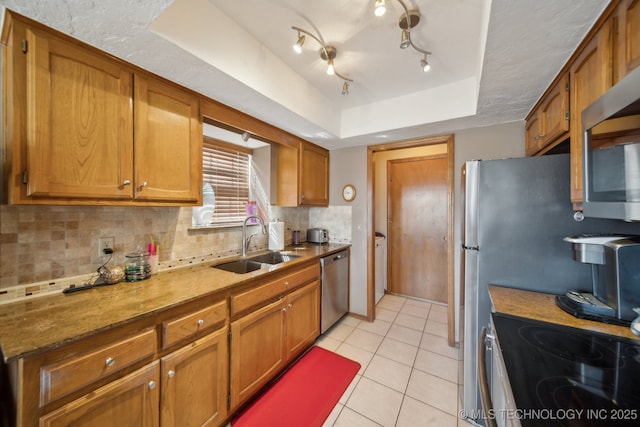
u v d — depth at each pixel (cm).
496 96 163
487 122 210
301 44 140
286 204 261
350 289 298
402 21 131
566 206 126
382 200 385
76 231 129
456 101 199
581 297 112
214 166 218
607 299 104
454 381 185
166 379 113
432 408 160
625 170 72
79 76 108
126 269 145
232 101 167
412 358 213
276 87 167
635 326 89
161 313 112
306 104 199
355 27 140
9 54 93
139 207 155
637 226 114
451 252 233
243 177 245
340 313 278
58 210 123
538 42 111
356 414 156
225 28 132
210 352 134
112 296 121
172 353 116
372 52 162
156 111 135
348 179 301
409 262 363
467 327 150
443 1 121
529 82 145
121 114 121
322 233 299
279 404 164
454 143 232
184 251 181
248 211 245
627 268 97
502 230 138
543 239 130
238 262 212
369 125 239
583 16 95
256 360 164
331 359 211
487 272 141
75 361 86
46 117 99
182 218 180
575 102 117
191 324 123
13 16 92
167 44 110
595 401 60
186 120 149
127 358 99
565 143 143
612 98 74
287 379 187
